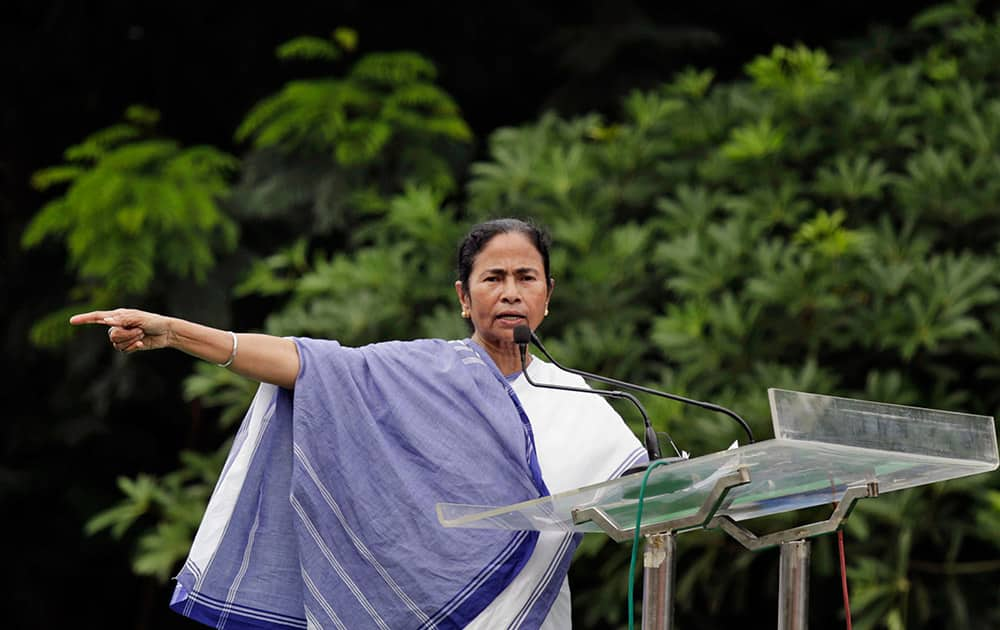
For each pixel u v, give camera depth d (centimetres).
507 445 970
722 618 2125
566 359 1986
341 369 977
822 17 2869
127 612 2839
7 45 2792
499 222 1028
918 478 877
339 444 962
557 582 970
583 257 2111
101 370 2586
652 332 2086
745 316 1988
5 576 2731
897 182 2044
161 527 2178
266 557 989
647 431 941
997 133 2103
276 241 2544
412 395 977
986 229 2050
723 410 929
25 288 2689
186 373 2602
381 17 2847
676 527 820
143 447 2725
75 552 2758
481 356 1009
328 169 2466
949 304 1889
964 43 2366
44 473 2697
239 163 2533
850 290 1978
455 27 2864
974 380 2017
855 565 1916
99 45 2816
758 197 2072
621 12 2714
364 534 951
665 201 2112
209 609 981
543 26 2855
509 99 2922
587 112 2648
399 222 2198
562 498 815
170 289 2398
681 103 2306
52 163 2845
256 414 1000
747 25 2877
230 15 2831
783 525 1880
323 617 950
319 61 2838
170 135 2866
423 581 938
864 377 2025
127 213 2250
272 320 2153
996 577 1934
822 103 2188
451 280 2155
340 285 2166
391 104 2444
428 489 952
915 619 1891
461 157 2592
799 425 716
